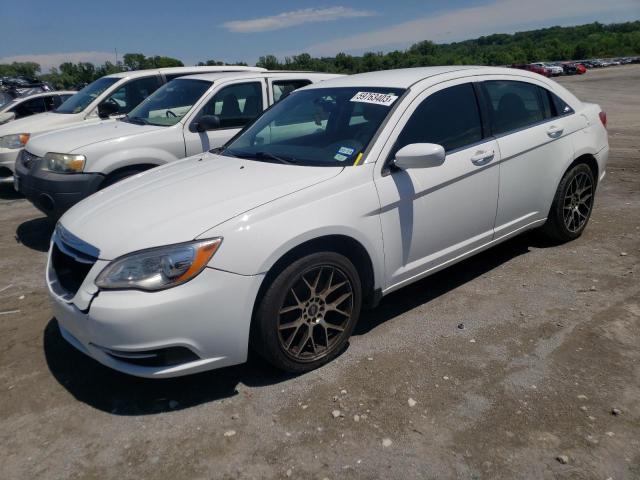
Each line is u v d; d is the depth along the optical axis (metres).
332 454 2.53
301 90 4.52
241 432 2.71
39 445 2.70
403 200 3.45
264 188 3.16
